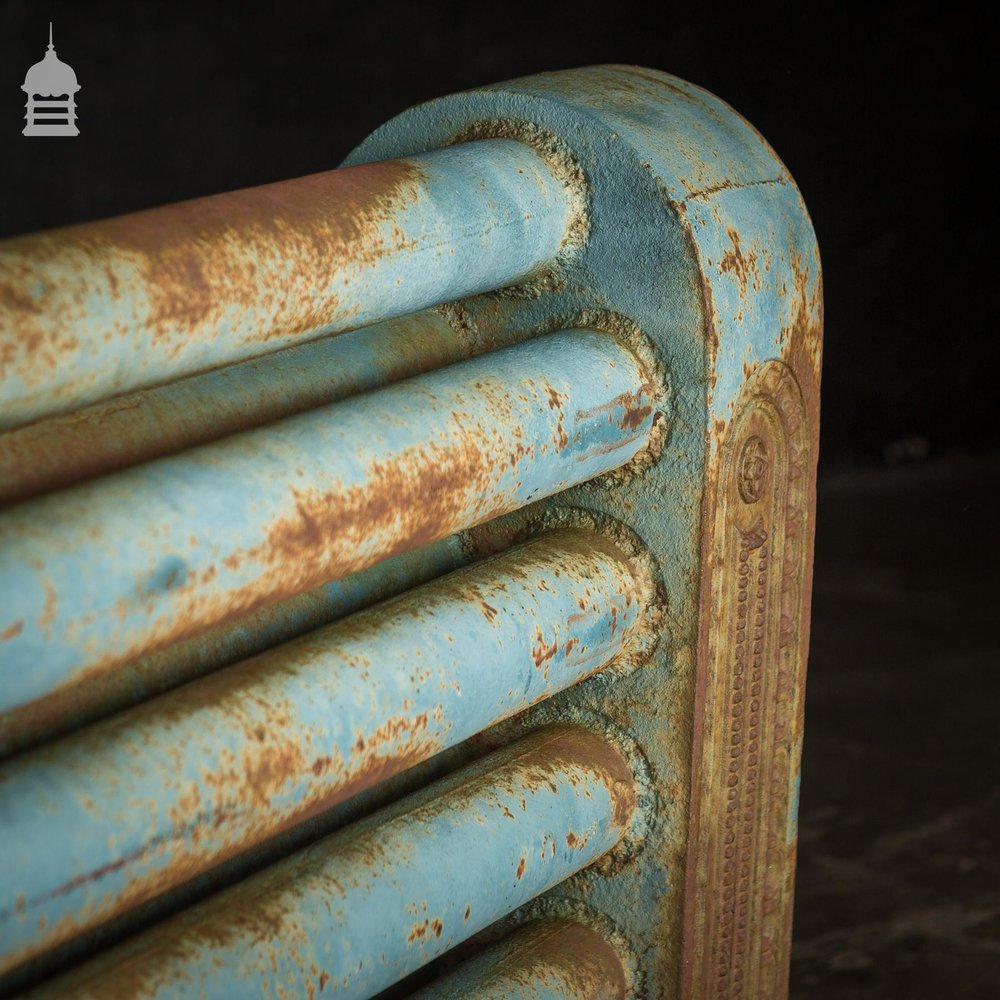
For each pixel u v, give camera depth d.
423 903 1.22
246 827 1.12
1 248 1.05
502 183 1.28
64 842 1.04
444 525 1.21
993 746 3.47
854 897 2.94
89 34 4.41
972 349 5.26
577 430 1.27
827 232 4.98
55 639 1.03
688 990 1.39
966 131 5.10
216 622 1.11
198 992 1.11
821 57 4.86
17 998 1.09
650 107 1.34
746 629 1.37
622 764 1.37
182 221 1.12
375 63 4.71
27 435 1.13
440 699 1.21
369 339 1.32
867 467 5.19
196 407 1.21
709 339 1.29
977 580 4.37
